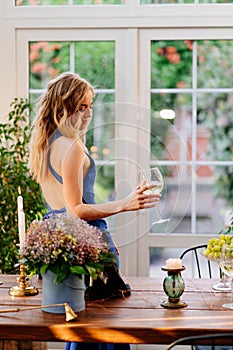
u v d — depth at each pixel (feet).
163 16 13.32
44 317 8.09
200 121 13.57
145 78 13.52
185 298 9.04
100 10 13.44
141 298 9.03
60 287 8.23
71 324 7.77
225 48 13.44
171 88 13.56
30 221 12.51
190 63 13.52
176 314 8.20
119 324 7.75
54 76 13.75
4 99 13.66
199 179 13.58
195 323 7.79
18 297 9.11
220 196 13.56
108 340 7.67
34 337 7.76
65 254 8.03
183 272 13.56
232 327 7.61
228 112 13.53
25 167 12.58
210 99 13.55
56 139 8.88
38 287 9.70
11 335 7.77
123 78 13.53
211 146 13.57
